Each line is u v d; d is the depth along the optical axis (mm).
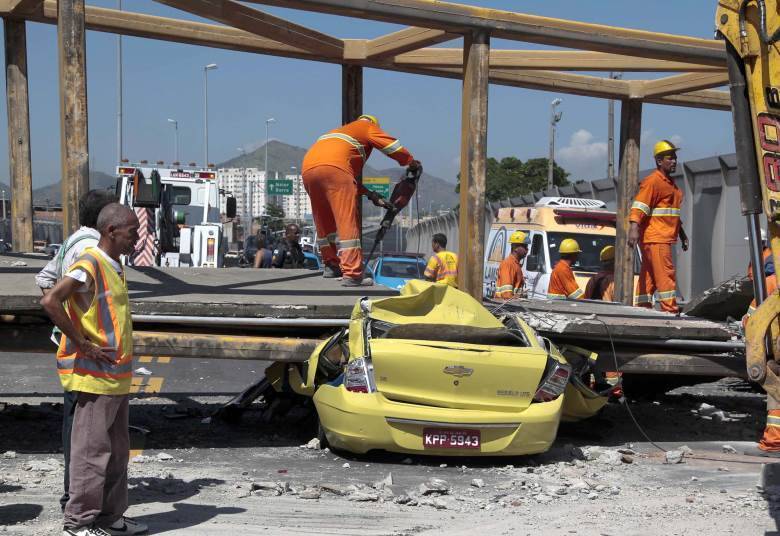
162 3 9688
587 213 19219
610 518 6066
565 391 8633
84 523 5223
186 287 9719
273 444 8695
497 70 12680
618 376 9445
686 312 11391
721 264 21203
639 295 11922
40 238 55031
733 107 5383
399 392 7605
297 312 8406
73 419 5258
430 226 42938
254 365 14445
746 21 5281
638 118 13883
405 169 10234
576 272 18281
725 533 5703
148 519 5812
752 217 5336
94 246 5547
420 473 7500
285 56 12078
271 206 108438
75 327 5152
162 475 7121
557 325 8789
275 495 6582
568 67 11719
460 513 6199
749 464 8008
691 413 10898
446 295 8742
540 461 8070
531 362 7699
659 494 6836
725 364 9242
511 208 21359
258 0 8516
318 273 11953
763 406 11586
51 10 11578
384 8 8758
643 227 11656
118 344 5266
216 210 26641
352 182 9969
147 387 12266
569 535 5609
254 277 11109
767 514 6199
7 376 12539
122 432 5410
